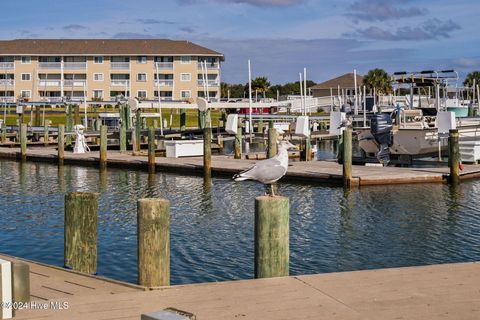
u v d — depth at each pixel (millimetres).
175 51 80125
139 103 42469
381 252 14117
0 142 50969
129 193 23703
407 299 7164
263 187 24391
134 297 7398
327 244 14852
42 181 27812
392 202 20281
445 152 31109
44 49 79812
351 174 23344
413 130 29062
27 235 16047
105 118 58562
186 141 34281
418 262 13305
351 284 7801
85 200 9742
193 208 19969
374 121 28500
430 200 20547
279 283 7891
